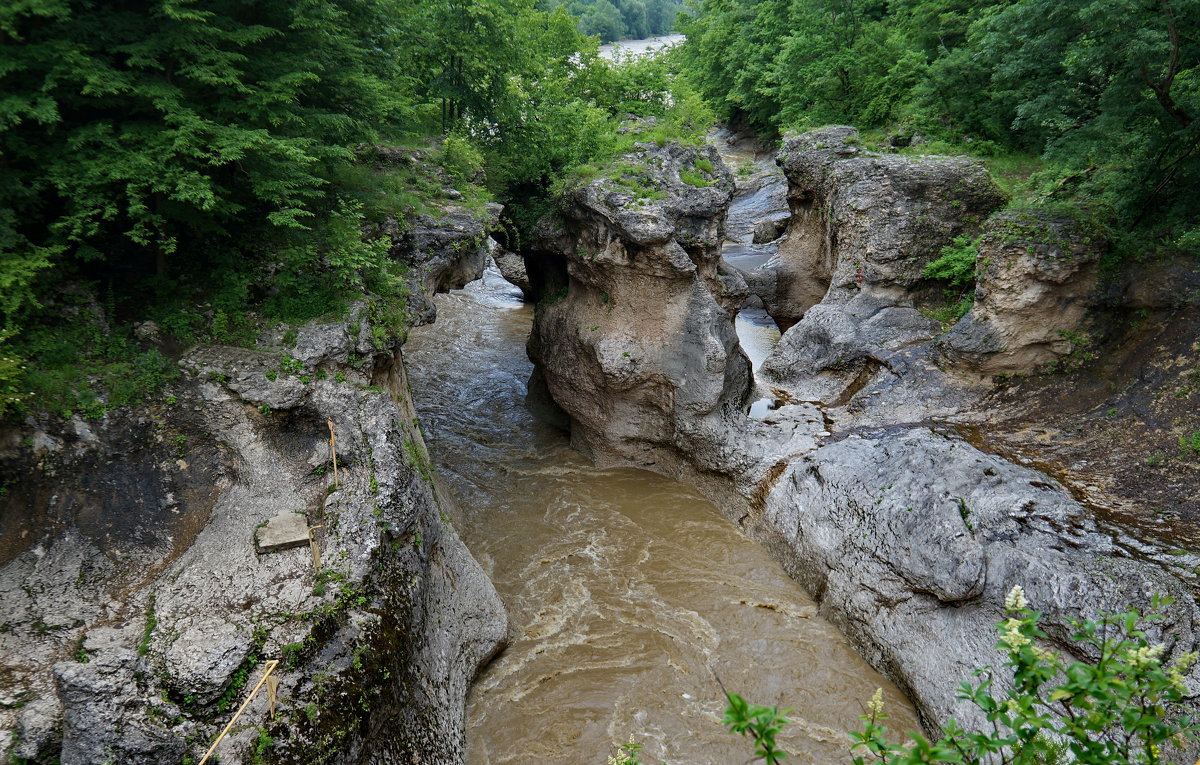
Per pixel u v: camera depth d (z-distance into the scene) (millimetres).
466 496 16844
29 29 8852
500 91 20828
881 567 12078
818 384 19078
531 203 22312
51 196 9773
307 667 7727
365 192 14594
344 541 9203
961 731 4109
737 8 46562
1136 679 3971
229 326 10914
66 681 6914
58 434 9000
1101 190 17578
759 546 15125
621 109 27875
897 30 30781
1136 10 12445
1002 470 12422
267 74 10578
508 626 12148
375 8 12773
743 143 51281
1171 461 11992
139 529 9094
